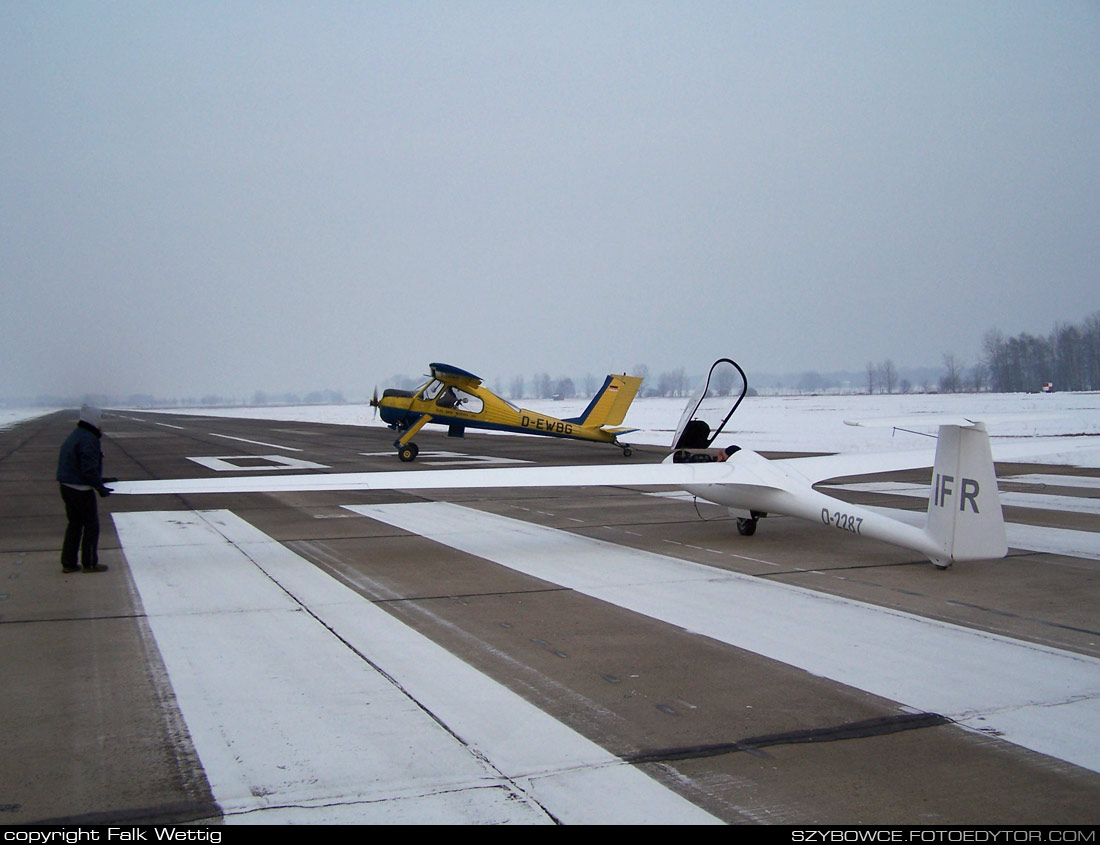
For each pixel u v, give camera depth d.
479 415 21.11
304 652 5.29
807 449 22.81
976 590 6.98
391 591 6.99
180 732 4.02
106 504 12.64
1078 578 7.43
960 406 54.19
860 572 7.73
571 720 4.18
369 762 3.69
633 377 22.77
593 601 6.65
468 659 5.16
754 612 6.29
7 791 3.40
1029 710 4.32
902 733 4.03
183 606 6.45
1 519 11.09
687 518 11.20
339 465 18.50
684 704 4.40
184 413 95.25
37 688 4.61
